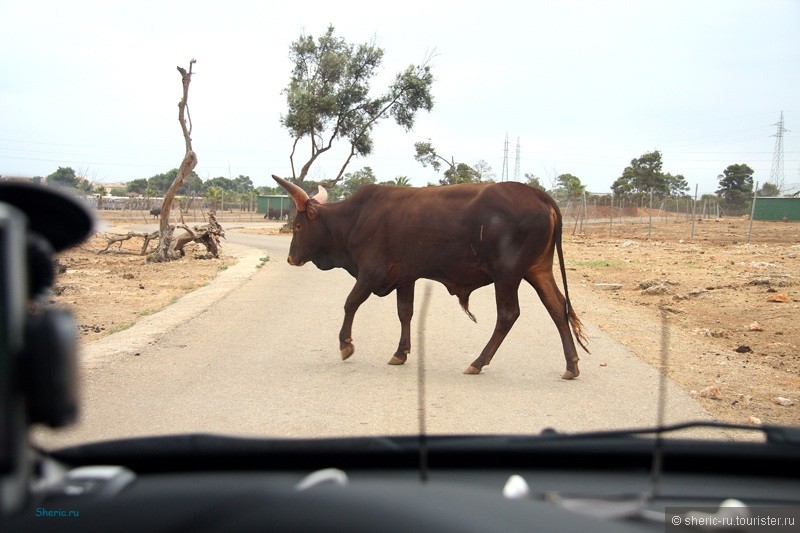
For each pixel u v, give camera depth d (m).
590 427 6.52
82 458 3.27
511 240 8.43
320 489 1.83
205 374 8.59
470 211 8.62
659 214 58.72
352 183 73.75
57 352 1.62
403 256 9.01
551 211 8.63
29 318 1.67
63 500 2.08
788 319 13.06
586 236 36.81
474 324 12.05
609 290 17.36
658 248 28.48
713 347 10.50
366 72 44.06
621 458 3.28
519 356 9.68
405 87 43.22
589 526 1.69
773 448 3.15
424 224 8.80
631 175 89.56
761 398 7.75
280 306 13.98
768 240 31.92
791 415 7.11
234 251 29.09
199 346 10.26
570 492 3.00
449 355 9.73
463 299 9.18
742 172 84.69
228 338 10.84
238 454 3.28
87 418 6.80
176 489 2.40
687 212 54.72
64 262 23.50
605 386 8.10
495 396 7.62
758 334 11.81
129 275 19.48
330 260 10.05
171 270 21.80
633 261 23.70
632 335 11.32
